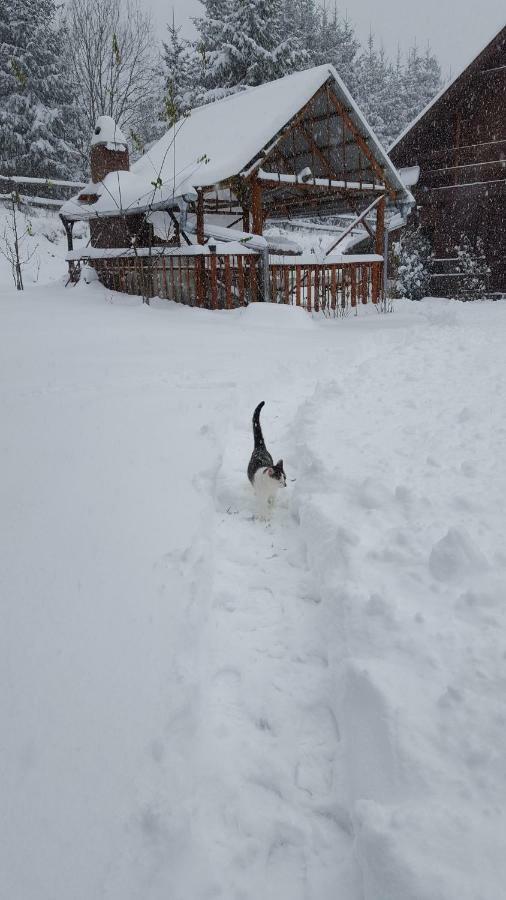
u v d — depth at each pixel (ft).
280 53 105.70
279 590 10.55
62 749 6.66
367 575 9.43
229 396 20.79
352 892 5.48
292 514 13.42
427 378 22.30
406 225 75.92
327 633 9.00
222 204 65.82
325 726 7.57
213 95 105.60
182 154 57.82
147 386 22.43
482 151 67.82
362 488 12.28
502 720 6.23
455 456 13.84
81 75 112.27
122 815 5.92
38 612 9.12
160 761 6.55
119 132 62.08
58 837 5.68
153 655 8.21
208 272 47.42
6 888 5.18
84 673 7.85
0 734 6.82
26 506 12.65
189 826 5.89
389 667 7.32
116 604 9.36
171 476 14.37
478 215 70.13
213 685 8.27
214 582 10.63
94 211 58.13
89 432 17.16
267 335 36.40
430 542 10.05
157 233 59.98
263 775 6.81
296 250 67.92
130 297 53.67
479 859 4.88
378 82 168.45
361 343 32.12
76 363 26.50
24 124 101.65
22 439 16.57
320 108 53.93
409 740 6.17
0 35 100.99
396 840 5.11
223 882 5.58
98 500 13.01
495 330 34.37
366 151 54.85
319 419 17.84
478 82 67.31
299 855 5.95
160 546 11.18
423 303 63.10
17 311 43.52
